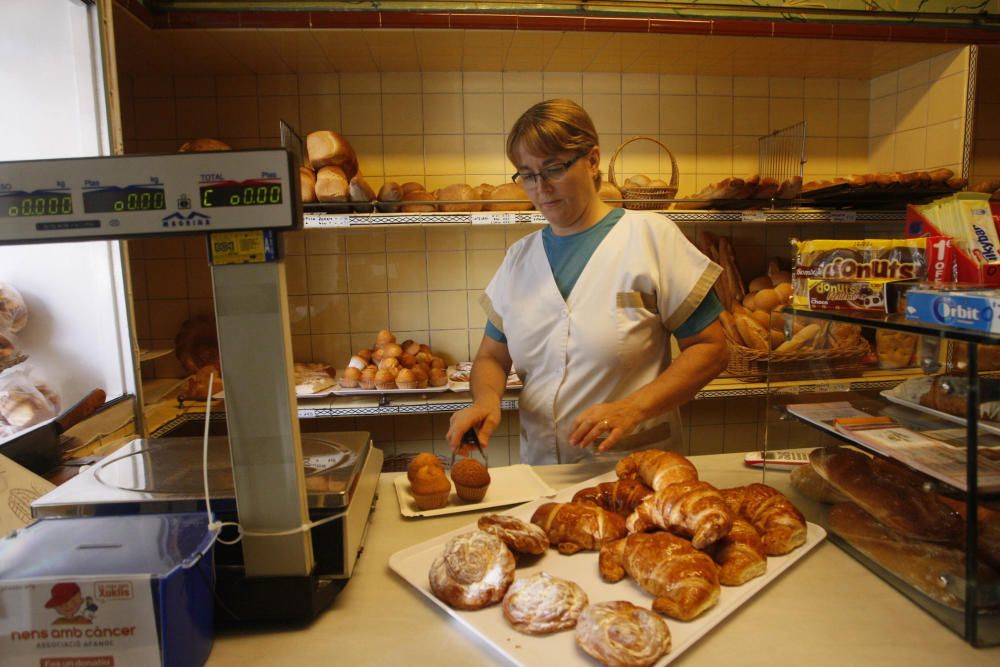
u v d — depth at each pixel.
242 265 0.58
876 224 2.49
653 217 1.33
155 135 2.24
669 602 0.61
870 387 0.78
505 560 0.68
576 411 1.35
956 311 0.61
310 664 0.59
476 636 0.62
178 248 2.26
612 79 2.36
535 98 2.33
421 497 0.94
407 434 2.41
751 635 0.61
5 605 0.52
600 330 1.29
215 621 0.65
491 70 2.29
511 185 2.04
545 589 0.63
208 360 2.18
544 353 1.37
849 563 0.76
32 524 0.62
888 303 0.76
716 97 2.41
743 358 2.05
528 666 0.56
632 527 0.76
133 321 1.60
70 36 1.50
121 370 1.61
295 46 1.99
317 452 0.84
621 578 0.71
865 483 0.75
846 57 2.22
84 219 0.55
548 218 1.32
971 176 2.37
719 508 0.69
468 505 0.96
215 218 0.56
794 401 0.92
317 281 2.35
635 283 1.28
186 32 1.84
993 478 0.58
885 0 2.07
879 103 2.45
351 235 2.33
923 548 0.66
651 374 1.35
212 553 0.61
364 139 2.29
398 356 2.13
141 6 1.74
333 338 2.38
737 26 1.99
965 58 2.11
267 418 0.61
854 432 0.77
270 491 0.62
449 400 2.00
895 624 0.63
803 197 2.10
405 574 0.73
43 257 1.54
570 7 1.95
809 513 0.88
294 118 2.26
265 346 0.60
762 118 2.44
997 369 0.62
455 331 2.40
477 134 2.32
